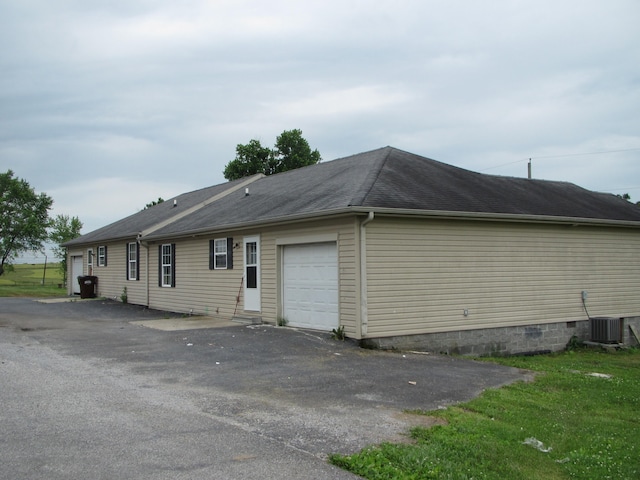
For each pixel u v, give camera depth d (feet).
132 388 25.66
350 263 40.06
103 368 30.09
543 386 31.07
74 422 20.30
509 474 17.69
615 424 24.52
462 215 43.01
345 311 40.52
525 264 49.19
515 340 48.08
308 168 65.57
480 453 18.90
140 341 39.63
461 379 30.96
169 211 79.25
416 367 33.58
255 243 51.11
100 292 87.51
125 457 16.96
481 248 46.19
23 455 16.97
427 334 42.52
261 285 49.98
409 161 53.72
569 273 52.60
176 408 22.52
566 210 53.16
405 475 16.58
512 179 62.34
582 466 19.16
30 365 30.37
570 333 52.34
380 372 31.19
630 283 57.52
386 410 23.45
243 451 17.79
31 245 148.66
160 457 17.03
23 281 150.30
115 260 82.28
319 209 40.86
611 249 56.18
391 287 40.81
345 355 35.70
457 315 44.34
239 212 55.16
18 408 21.94
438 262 43.45
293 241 45.83
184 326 48.14
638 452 20.81
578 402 27.94
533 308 49.55
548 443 21.25
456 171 56.29
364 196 40.37
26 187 150.20
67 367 30.09
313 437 19.45
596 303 54.44
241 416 21.67
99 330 45.70
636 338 57.26
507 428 22.13
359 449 18.43
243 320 51.11
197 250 60.54
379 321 40.04
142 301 72.64
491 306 46.55
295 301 46.47
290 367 31.53
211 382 27.40
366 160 53.88
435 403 25.23
